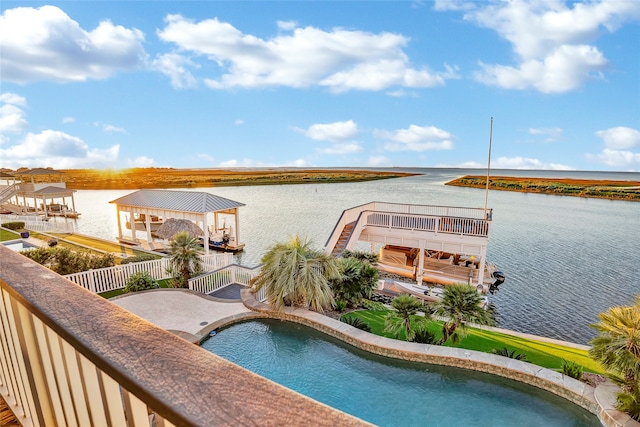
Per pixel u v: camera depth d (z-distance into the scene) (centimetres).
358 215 1769
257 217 3903
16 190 3369
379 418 678
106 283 1223
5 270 145
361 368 823
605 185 7525
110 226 3188
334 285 1139
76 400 113
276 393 62
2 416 193
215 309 1070
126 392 79
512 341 966
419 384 768
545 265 2217
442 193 6369
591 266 2194
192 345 82
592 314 1512
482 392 742
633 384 639
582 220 3809
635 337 627
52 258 1205
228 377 68
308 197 6109
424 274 1816
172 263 1294
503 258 2377
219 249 2344
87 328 93
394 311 958
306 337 948
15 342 159
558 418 668
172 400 63
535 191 7600
